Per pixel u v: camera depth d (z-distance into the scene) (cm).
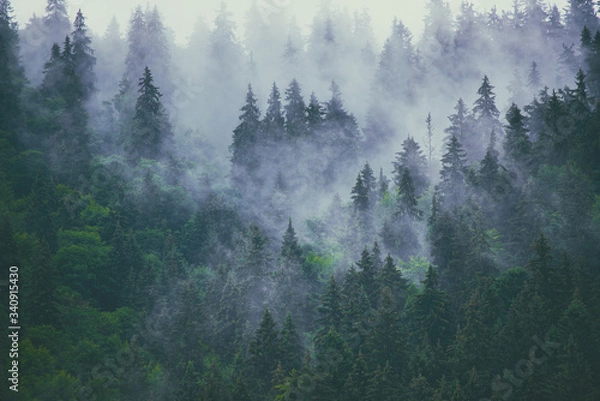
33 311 8231
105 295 9644
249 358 8069
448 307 8294
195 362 8375
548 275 7894
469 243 8938
